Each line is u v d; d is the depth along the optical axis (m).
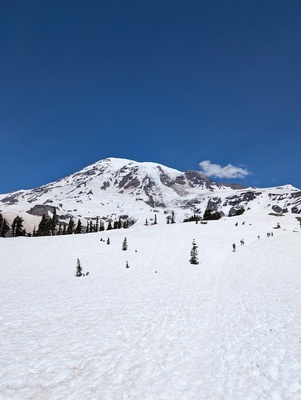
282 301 18.23
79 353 9.23
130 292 22.38
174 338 11.09
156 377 7.67
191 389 7.04
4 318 13.24
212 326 12.87
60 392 6.71
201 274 34.19
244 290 23.17
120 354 9.30
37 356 8.82
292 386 6.98
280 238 69.00
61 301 18.05
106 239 63.31
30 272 32.75
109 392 6.79
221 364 8.53
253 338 10.81
